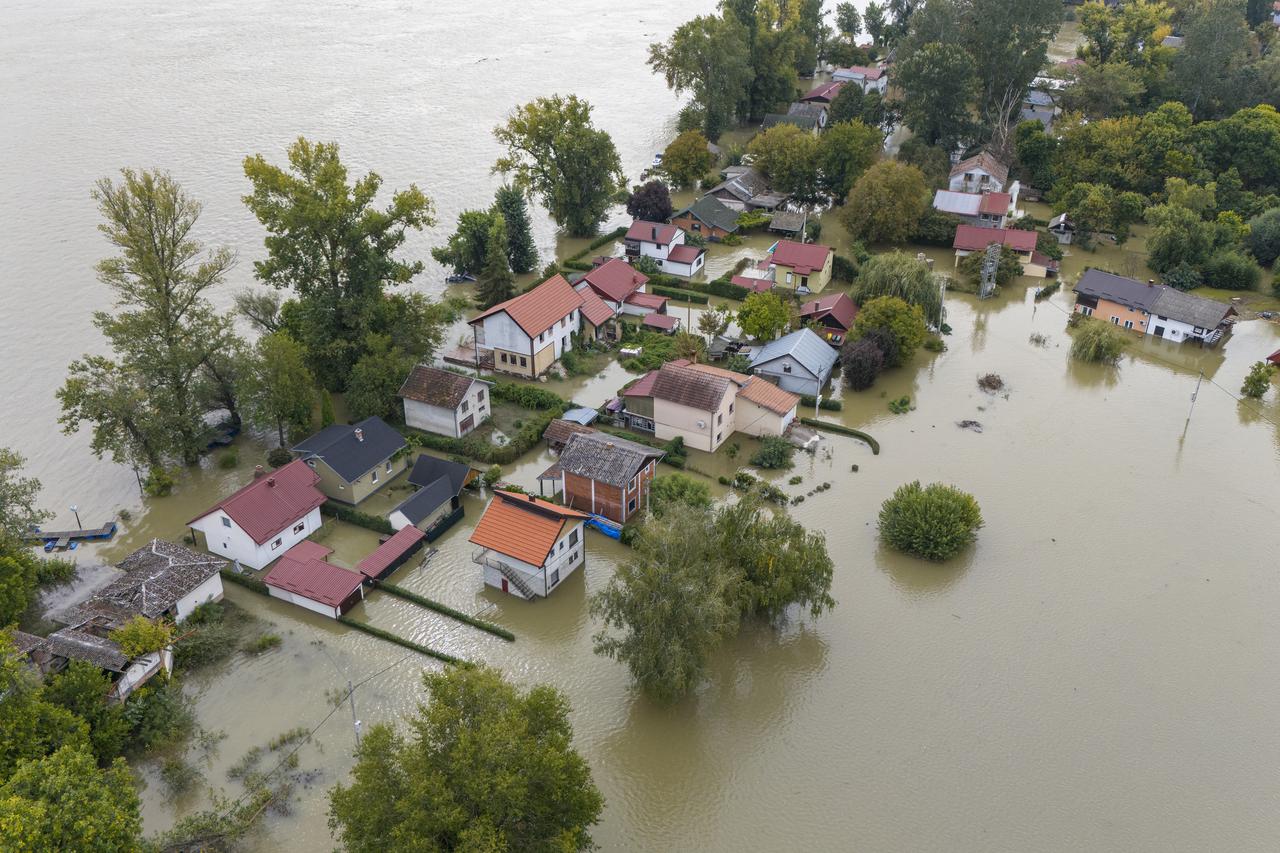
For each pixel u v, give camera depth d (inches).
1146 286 4200.3
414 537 2753.4
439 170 5890.8
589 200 5014.8
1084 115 6284.5
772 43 7071.9
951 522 2699.3
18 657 1929.1
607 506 2881.4
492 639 2447.1
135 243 2982.3
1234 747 2153.1
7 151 6058.1
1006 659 2394.2
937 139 5994.1
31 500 2662.4
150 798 2003.0
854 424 3430.1
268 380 3068.4
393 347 3440.0
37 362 3666.3
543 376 3750.0
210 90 7544.3
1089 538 2827.3
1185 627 2496.3
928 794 2041.1
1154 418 3484.3
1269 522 2901.1
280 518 2691.9
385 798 1633.9
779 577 2336.4
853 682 2327.8
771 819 1985.7
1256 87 6235.2
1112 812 2003.0
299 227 3270.2
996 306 4458.7
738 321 3937.0
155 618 2324.1
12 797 1558.8
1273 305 4411.9
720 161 6279.5
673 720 2218.3
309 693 2271.2
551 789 1673.2
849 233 5211.6
